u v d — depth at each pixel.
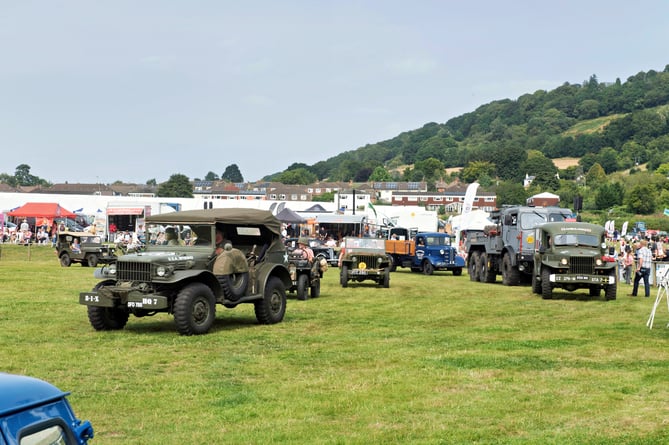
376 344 10.86
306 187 189.50
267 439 6.00
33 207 45.78
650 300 18.83
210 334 11.62
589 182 176.62
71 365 9.01
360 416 6.77
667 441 5.95
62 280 22.09
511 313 15.36
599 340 11.47
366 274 22.19
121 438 6.01
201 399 7.36
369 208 54.69
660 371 8.95
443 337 11.66
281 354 9.91
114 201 46.19
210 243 12.19
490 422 6.59
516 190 168.12
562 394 7.69
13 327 12.16
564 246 19.02
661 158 187.12
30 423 3.06
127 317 12.30
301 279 17.83
